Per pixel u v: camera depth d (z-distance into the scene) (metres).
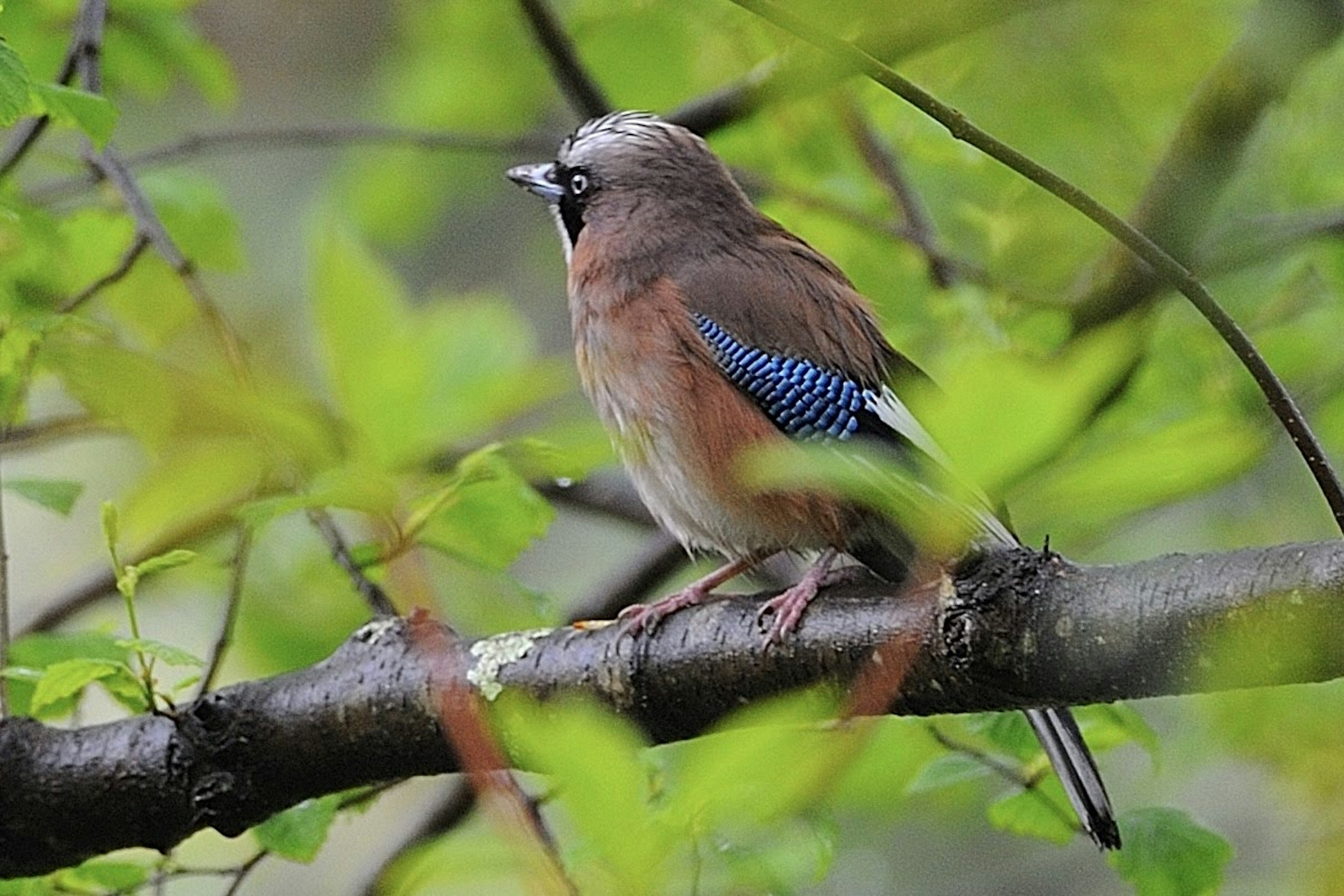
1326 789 12.43
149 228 9.91
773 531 9.26
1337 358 12.25
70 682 7.08
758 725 4.62
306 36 21.25
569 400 11.76
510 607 11.62
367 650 7.88
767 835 6.93
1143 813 8.62
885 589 7.48
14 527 17.84
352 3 21.34
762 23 12.05
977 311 11.48
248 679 12.02
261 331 15.72
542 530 8.41
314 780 7.90
